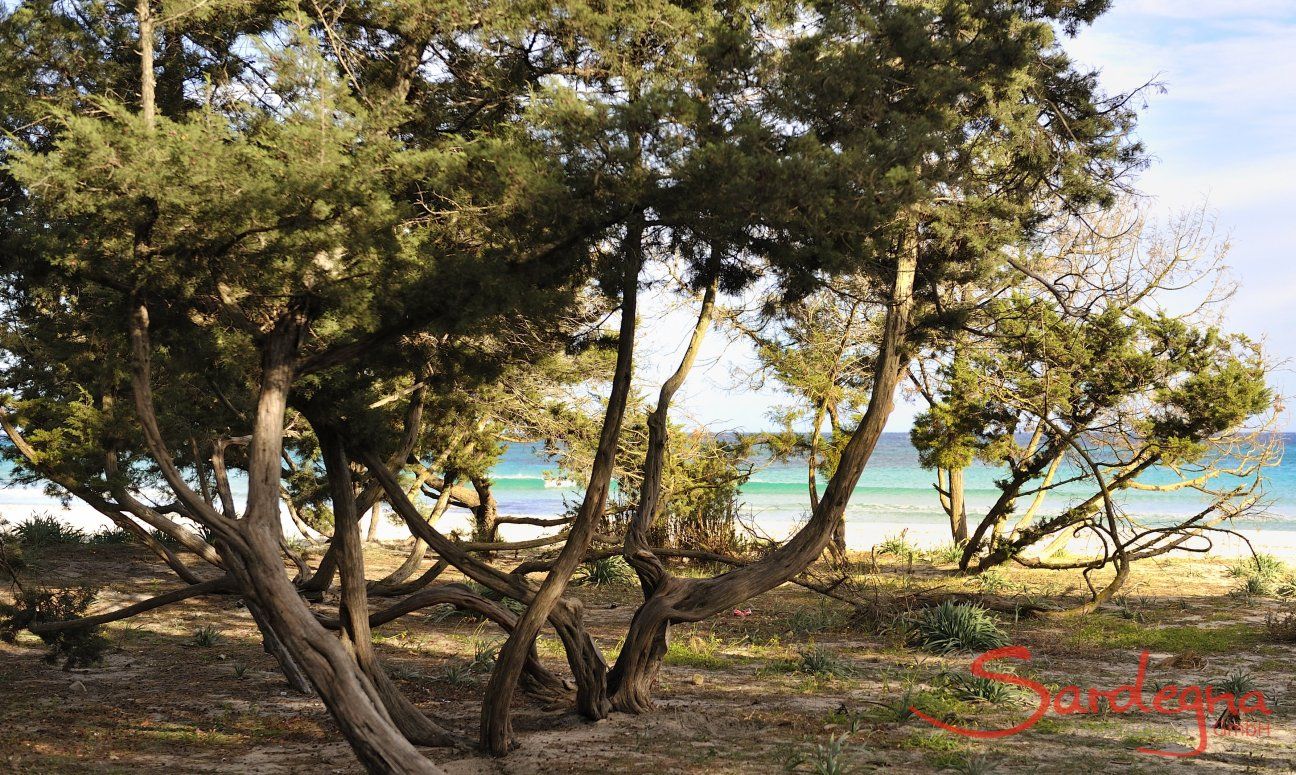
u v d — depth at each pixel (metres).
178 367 8.43
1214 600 18.08
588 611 17.05
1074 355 17.53
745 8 7.74
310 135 6.25
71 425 9.12
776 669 11.90
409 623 15.52
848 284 10.19
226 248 6.62
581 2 7.06
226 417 10.16
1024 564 19.83
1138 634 14.28
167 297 7.33
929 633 13.72
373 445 8.82
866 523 41.69
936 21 8.48
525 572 9.70
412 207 6.93
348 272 6.81
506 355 9.74
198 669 11.66
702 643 13.52
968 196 9.72
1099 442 20.03
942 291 10.38
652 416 9.57
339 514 8.55
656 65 7.49
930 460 21.28
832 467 22.00
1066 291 15.06
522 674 10.24
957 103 9.05
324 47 7.95
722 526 22.02
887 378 9.15
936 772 7.57
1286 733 8.90
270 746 8.33
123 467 9.62
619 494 22.42
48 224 7.11
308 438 15.99
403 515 9.03
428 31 7.61
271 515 6.83
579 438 18.80
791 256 7.26
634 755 7.98
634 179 6.82
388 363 8.69
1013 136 10.16
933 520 42.72
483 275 6.82
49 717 9.03
